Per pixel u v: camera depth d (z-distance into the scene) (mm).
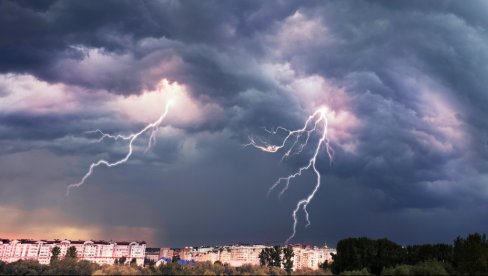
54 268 102375
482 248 71562
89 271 99500
